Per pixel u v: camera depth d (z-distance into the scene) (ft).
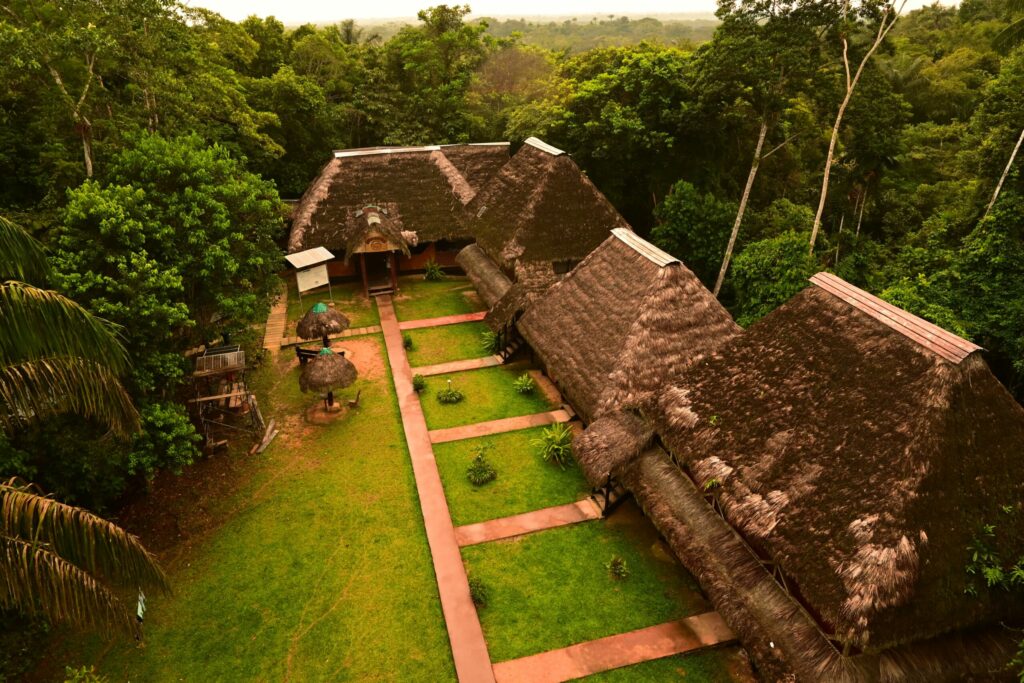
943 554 32.63
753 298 78.74
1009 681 34.50
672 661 42.16
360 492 58.34
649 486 49.60
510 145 132.77
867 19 80.48
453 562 50.29
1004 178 84.28
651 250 62.34
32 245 29.58
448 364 80.94
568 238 84.69
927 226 110.42
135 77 72.02
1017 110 86.38
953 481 33.60
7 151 67.92
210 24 121.08
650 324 57.62
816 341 43.11
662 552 51.24
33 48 59.41
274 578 49.01
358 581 48.78
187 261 57.00
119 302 48.88
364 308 98.17
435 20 146.61
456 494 57.93
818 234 104.22
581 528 53.88
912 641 33.78
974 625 34.45
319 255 96.22
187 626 44.98
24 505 28.25
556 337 66.74
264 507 56.39
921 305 64.18
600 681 40.86
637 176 123.75
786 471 38.96
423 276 111.04
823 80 83.35
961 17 229.45
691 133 111.75
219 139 100.27
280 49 157.69
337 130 142.10
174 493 57.62
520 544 52.11
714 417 44.83
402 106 149.89
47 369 29.71
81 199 50.42
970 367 35.17
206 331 66.23
